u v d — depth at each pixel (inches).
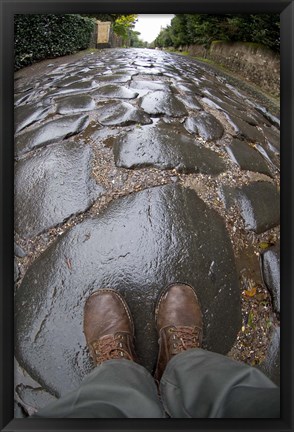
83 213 31.2
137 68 65.7
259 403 19.5
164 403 22.3
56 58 79.2
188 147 36.6
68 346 27.3
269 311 28.7
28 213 31.4
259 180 36.0
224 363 21.7
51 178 33.2
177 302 27.9
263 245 31.3
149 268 29.2
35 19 71.3
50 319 27.8
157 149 35.4
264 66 67.9
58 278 28.9
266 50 68.0
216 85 61.7
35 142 37.1
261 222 32.4
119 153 34.9
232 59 79.1
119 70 63.0
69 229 30.5
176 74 63.4
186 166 34.3
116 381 21.0
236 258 30.1
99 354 26.4
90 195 32.0
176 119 41.6
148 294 28.7
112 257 29.4
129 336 27.3
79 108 43.3
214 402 19.0
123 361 24.0
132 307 28.5
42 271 29.1
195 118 42.7
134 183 32.7
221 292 28.8
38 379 26.4
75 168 33.9
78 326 27.8
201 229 30.7
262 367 27.1
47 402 26.0
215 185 33.9
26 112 43.7
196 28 93.1
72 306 28.2
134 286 28.8
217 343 27.7
